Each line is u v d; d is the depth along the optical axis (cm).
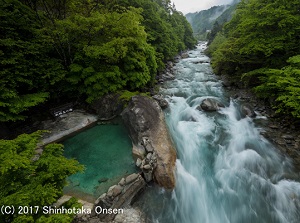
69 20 1105
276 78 1074
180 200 746
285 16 1180
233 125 1190
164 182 750
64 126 1145
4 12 955
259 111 1306
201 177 854
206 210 732
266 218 682
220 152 980
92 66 1235
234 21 2312
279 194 737
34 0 1195
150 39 2345
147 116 1020
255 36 1402
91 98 1259
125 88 1499
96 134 1135
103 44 1184
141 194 729
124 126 1170
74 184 760
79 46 1235
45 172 454
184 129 1161
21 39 1020
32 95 1012
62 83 1213
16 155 404
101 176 802
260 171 845
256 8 1433
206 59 3594
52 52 1232
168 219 671
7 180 411
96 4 1505
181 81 2147
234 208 730
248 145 998
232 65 1977
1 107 866
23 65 934
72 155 952
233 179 832
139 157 877
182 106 1473
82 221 595
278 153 916
